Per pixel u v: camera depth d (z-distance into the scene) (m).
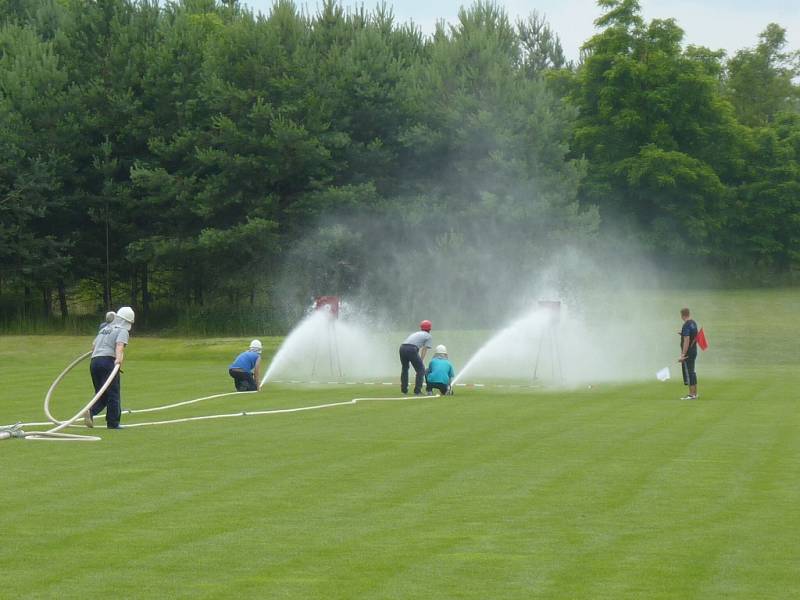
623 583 8.23
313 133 52.47
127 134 53.81
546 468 13.73
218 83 51.31
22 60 53.59
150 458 14.55
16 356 41.62
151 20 56.41
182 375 31.64
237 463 14.10
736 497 11.73
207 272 55.34
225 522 10.38
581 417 20.08
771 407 22.28
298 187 54.34
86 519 10.51
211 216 51.75
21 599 7.79
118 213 54.28
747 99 94.81
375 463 14.12
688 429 18.08
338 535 9.84
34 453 15.01
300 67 52.97
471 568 8.68
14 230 51.97
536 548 9.35
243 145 51.69
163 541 9.59
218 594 7.93
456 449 15.53
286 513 10.82
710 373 34.19
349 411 21.14
